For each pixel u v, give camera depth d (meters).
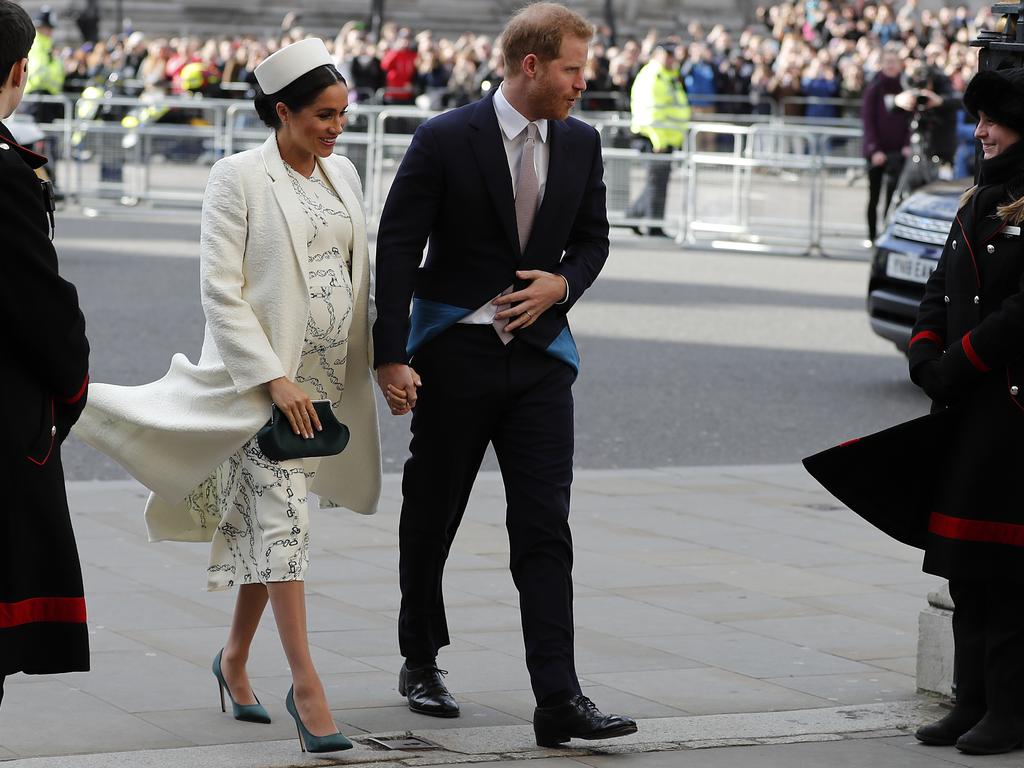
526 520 6.14
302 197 6.07
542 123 6.24
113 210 29.48
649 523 10.11
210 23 58.91
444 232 6.25
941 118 25.27
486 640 7.49
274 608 5.93
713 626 7.84
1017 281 6.01
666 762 5.86
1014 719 6.09
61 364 4.77
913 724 6.42
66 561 4.84
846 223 27.47
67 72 41.47
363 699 6.59
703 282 23.16
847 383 15.68
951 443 6.18
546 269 6.27
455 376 6.21
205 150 29.11
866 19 48.53
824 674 7.10
